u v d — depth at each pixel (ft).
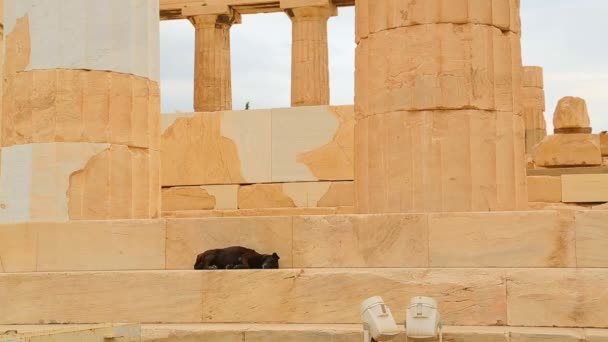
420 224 32.48
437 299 30.63
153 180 44.32
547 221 31.30
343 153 56.70
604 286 29.55
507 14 38.93
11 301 33.83
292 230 33.86
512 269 30.96
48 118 41.81
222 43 86.02
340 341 29.12
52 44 42.19
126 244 35.55
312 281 31.76
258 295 32.14
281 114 58.03
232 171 58.59
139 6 44.01
